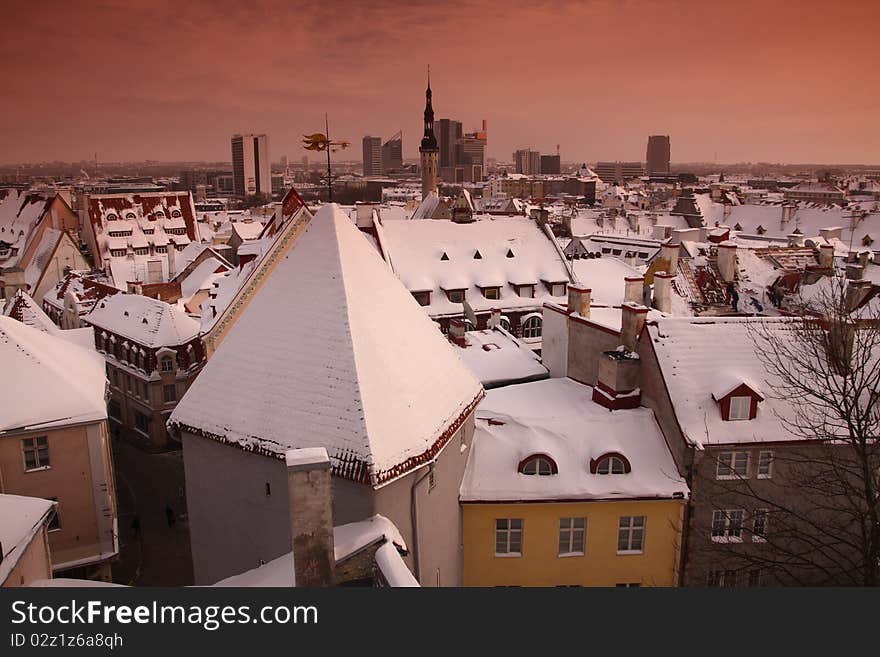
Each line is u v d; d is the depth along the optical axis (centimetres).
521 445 3105
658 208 17775
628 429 3216
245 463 2455
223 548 2623
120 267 9262
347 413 2256
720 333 3334
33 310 4950
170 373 5669
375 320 2552
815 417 3053
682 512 3034
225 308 4409
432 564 2588
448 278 6594
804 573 3120
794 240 10119
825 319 3503
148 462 5397
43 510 2288
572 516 3000
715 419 3066
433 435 2412
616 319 3997
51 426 3400
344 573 1956
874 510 2412
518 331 6638
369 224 6494
